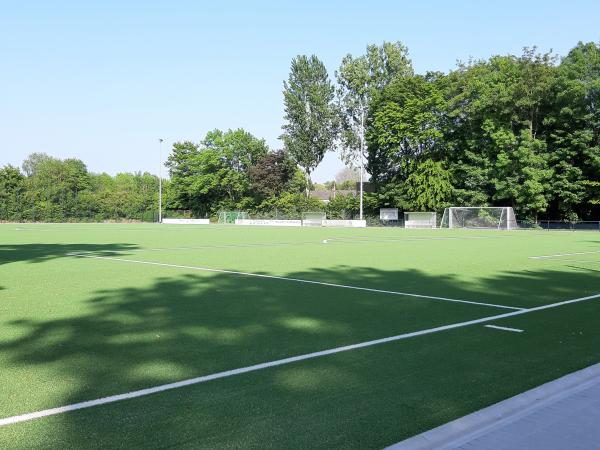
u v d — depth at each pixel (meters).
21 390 5.05
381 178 68.00
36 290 11.65
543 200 52.25
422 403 4.70
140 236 36.62
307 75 76.88
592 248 25.25
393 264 17.41
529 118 55.44
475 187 58.44
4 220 77.00
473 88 56.75
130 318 8.59
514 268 16.25
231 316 8.76
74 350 6.57
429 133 59.31
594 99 50.75
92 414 4.44
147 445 3.84
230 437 3.98
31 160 139.88
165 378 5.43
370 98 74.25
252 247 25.95
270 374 5.57
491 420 4.31
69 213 80.81
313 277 14.01
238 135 81.06
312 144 77.69
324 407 4.60
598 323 8.20
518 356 6.27
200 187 81.75
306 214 69.06
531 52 54.25
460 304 9.93
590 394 4.90
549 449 3.77
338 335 7.37
